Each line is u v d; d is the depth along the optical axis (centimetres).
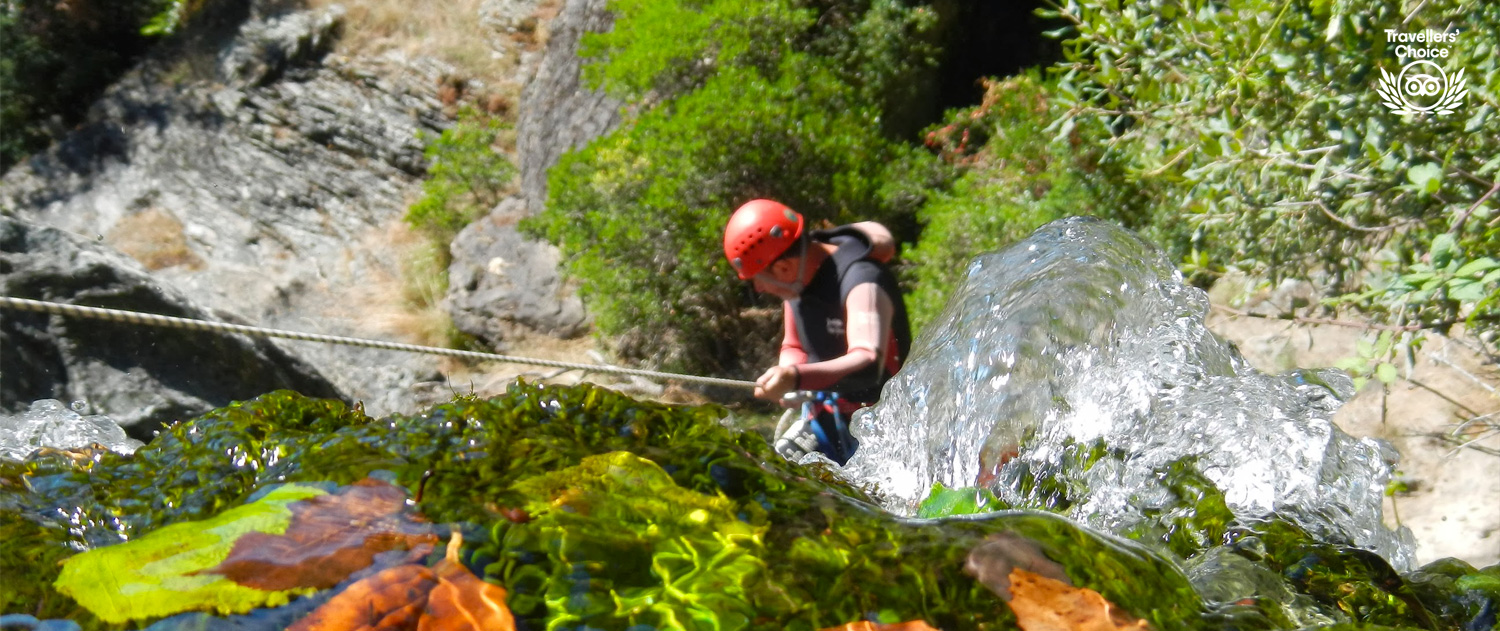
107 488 122
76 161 1380
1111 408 186
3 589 95
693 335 895
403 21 1479
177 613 91
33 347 435
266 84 1423
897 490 207
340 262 1231
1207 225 363
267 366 505
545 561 96
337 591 92
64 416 203
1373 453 167
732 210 886
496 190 1247
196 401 462
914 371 219
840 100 924
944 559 99
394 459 111
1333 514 158
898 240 891
